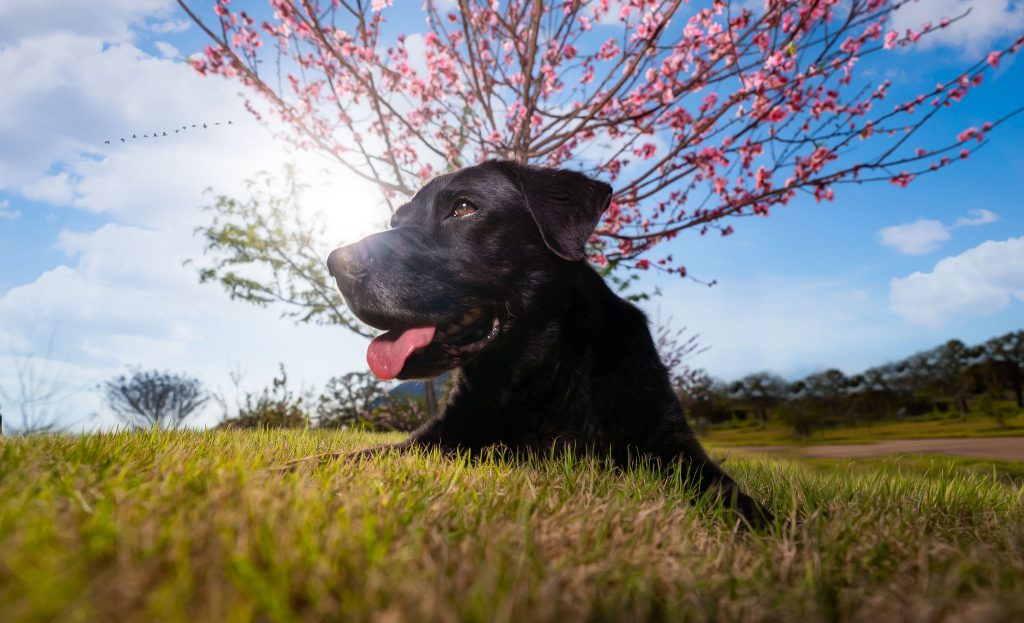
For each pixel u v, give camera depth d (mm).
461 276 545
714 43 1114
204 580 204
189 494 294
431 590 203
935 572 302
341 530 253
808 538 355
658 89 1176
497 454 568
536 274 566
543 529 312
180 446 468
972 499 524
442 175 611
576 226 578
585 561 277
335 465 416
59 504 270
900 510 449
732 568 304
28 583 182
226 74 1256
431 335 542
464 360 549
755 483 642
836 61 1051
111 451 404
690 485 511
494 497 371
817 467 951
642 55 1003
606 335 577
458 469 441
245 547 223
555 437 561
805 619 241
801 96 1177
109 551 219
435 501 346
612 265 1496
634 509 374
